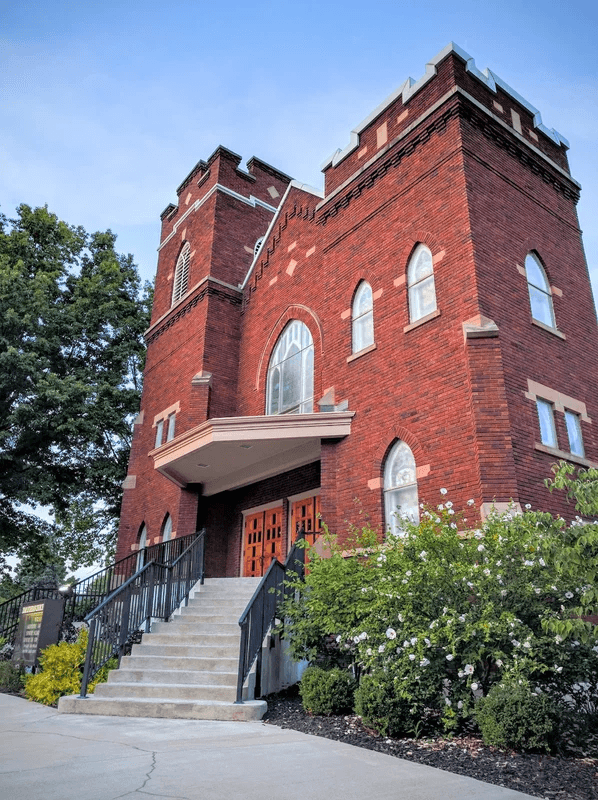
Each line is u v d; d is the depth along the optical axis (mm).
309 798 4609
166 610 11984
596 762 6160
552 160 15281
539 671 7242
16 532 25438
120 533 20750
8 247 26188
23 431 23219
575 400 12805
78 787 4812
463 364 11492
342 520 13094
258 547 17344
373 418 13125
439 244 12734
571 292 14234
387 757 6098
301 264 17781
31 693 10445
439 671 7438
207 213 21516
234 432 14008
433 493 11305
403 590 7902
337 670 8844
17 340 22641
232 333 19781
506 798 4793
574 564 6023
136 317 28516
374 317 13844
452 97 13188
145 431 21656
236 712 8141
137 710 8500
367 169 15055
